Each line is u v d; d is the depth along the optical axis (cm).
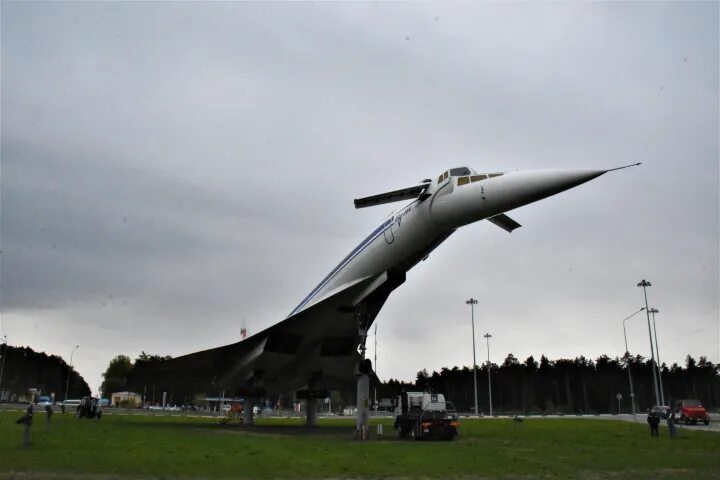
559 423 3278
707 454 1412
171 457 1197
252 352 2277
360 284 2017
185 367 2491
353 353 2405
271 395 2905
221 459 1184
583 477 1011
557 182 1495
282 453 1330
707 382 10569
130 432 1928
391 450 1445
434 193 1770
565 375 10319
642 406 10100
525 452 1438
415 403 2281
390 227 1927
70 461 1099
